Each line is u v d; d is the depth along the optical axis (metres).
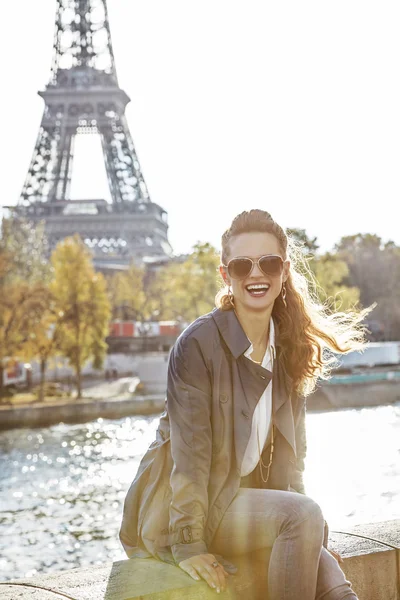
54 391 65.38
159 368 69.50
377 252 105.62
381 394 68.81
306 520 3.85
